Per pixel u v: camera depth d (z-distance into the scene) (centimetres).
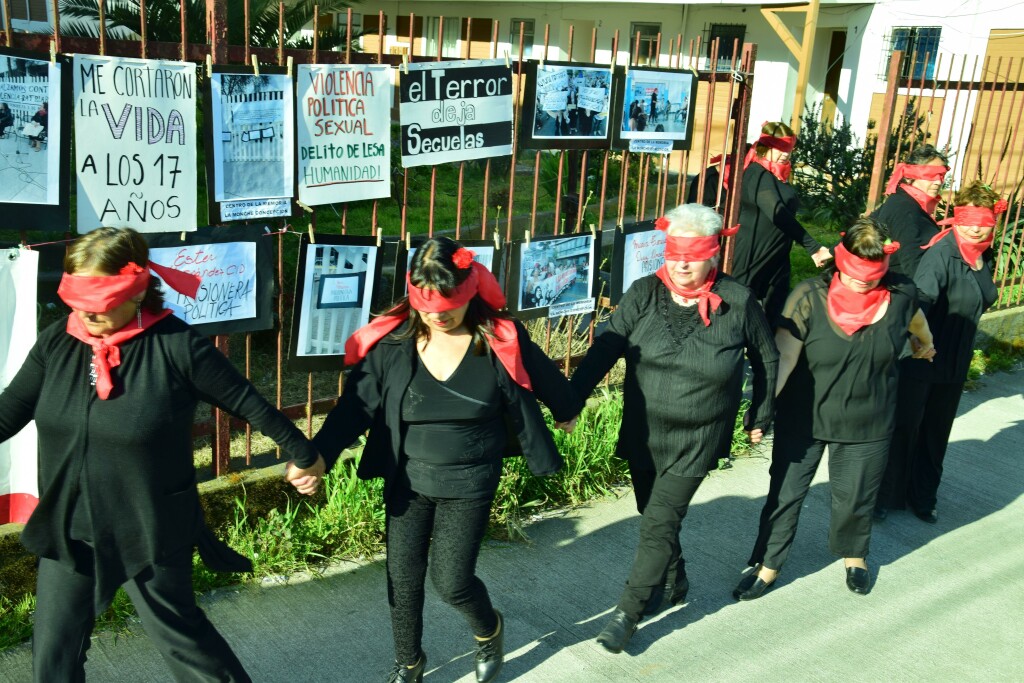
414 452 297
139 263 241
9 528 338
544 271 473
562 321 582
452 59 406
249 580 385
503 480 450
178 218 344
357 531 411
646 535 355
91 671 324
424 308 277
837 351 373
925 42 1462
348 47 377
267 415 268
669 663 357
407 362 295
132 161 329
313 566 398
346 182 385
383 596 384
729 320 337
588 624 378
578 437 486
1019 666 372
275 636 353
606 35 1791
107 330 245
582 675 346
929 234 495
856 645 378
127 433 244
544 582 406
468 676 340
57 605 258
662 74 498
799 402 388
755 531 470
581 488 485
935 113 1362
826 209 1248
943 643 384
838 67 1638
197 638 273
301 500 416
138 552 258
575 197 595
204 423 387
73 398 246
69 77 311
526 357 311
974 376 727
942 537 479
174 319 256
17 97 303
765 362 351
